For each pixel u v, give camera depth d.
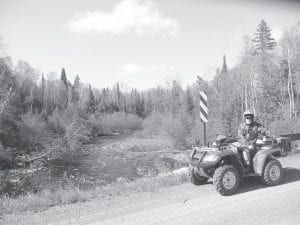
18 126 28.56
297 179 8.86
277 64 51.12
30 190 13.55
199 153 8.55
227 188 7.72
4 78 19.94
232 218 6.23
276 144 9.16
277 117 24.05
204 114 10.64
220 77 46.06
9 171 15.03
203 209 6.83
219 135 8.63
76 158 29.28
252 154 8.63
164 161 25.27
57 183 16.41
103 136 55.00
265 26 60.31
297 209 6.48
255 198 7.38
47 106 75.81
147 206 7.20
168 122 35.25
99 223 6.33
